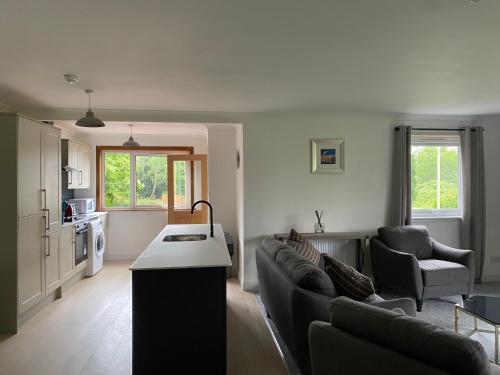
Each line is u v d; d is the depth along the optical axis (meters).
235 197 5.46
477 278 4.82
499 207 4.97
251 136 4.59
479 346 1.22
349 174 4.74
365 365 1.48
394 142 4.78
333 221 4.73
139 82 3.16
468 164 4.83
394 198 4.75
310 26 2.08
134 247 6.33
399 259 3.90
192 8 1.85
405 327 1.41
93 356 2.75
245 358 2.75
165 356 2.22
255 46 2.38
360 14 1.93
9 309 3.19
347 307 1.69
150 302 2.22
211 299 2.25
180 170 6.20
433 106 4.29
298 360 2.26
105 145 6.27
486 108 4.41
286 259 2.78
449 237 4.95
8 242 3.21
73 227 4.55
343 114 4.68
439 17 1.97
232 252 4.77
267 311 3.56
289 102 4.01
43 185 3.72
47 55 2.50
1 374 2.49
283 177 4.64
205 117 4.51
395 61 2.70
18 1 1.76
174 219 6.09
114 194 6.43
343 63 2.73
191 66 2.76
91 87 3.32
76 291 4.43
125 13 1.90
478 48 2.45
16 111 4.12
